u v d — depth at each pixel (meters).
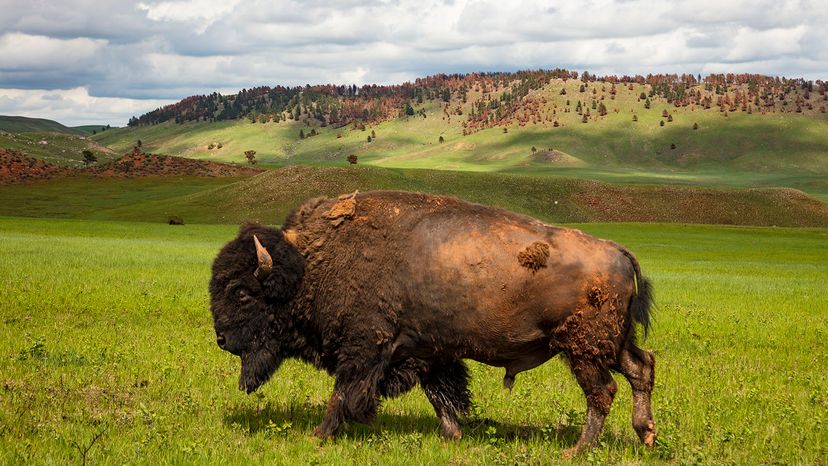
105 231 107.69
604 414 12.35
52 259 48.50
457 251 12.53
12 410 13.16
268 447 12.04
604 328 12.26
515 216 12.95
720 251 104.56
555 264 12.24
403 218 13.07
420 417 14.88
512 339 12.51
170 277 40.22
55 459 10.65
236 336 13.46
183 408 13.94
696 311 32.78
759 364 20.72
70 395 14.57
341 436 13.27
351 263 13.03
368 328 12.86
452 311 12.54
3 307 26.05
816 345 24.56
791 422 14.20
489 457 11.77
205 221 185.88
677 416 14.42
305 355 13.91
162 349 20.06
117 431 12.41
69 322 23.97
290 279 13.16
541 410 15.16
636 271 12.69
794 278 59.69
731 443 12.84
